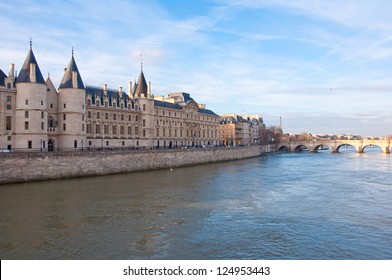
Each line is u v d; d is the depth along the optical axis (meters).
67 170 77.75
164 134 147.62
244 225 38.94
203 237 34.59
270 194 58.41
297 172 96.19
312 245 32.38
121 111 122.38
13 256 29.08
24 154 70.12
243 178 81.00
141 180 76.12
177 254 29.84
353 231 36.84
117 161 90.38
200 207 47.88
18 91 83.94
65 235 34.78
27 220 40.31
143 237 34.41
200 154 128.00
